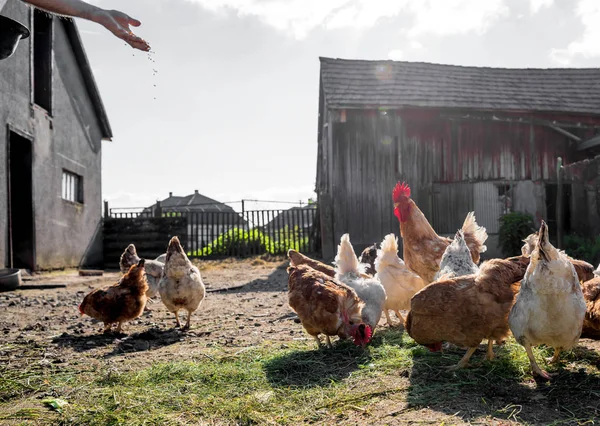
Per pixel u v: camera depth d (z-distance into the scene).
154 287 8.72
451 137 17.98
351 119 17.80
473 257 6.38
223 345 5.59
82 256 18.41
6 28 2.82
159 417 3.44
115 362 4.94
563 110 17.72
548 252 3.62
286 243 21.09
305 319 5.08
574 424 3.06
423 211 17.77
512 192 17.86
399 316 6.37
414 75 19.80
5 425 3.38
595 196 15.23
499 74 20.98
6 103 13.21
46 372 4.63
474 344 4.18
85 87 19.08
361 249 17.56
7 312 8.28
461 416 3.24
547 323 3.70
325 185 21.47
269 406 3.58
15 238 14.57
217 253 21.09
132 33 3.04
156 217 20.56
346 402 3.60
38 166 15.05
